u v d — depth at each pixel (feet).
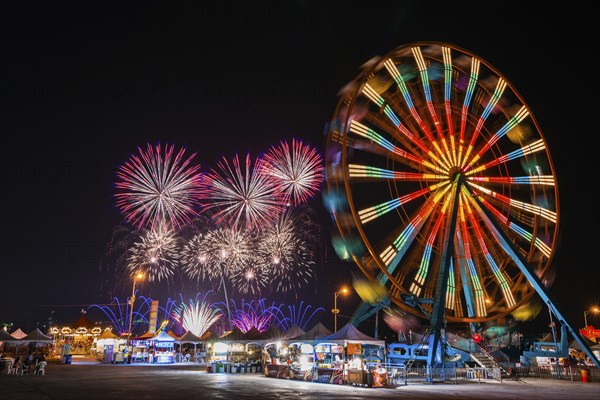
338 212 124.57
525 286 141.08
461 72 148.36
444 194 137.80
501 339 148.66
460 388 90.22
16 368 118.62
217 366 130.31
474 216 142.20
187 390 76.59
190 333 200.64
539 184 150.20
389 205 129.70
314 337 123.24
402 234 131.44
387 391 82.74
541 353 139.85
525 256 146.51
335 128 130.72
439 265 130.11
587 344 130.11
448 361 127.03
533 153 151.94
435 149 139.74
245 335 142.72
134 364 175.73
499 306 139.54
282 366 112.88
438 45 142.92
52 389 76.13
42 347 216.33
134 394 69.36
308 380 104.88
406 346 126.31
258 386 87.51
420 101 143.13
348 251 122.72
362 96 129.80
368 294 126.21
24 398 63.36
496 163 147.23
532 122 153.28
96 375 110.83
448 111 143.54
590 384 101.14
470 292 140.05
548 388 90.63
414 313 127.03
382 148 132.26
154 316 211.61
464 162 142.31
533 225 148.25
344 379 96.27
